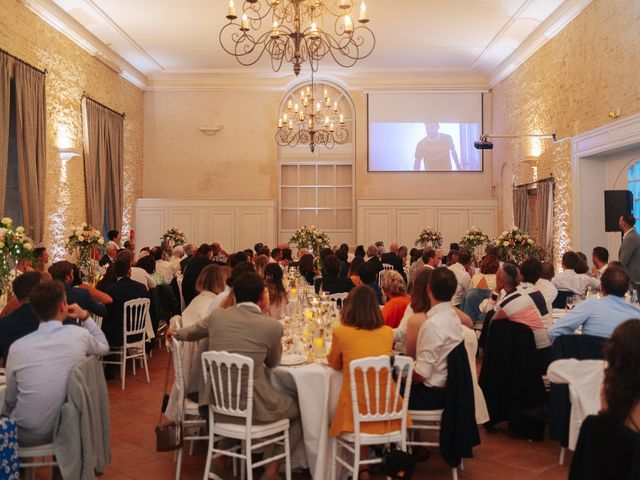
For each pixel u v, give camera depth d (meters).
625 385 1.98
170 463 4.13
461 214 14.35
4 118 8.30
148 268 7.56
